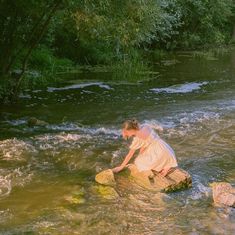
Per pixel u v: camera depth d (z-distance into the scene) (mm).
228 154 9227
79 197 7289
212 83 16406
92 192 7488
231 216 6770
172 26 24703
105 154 9188
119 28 11906
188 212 6879
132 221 6594
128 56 21047
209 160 8898
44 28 12883
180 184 7609
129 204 7094
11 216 6676
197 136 10320
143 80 16781
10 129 10734
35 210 6871
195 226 6477
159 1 19953
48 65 17812
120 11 11797
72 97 13969
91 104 13195
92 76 17219
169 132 10570
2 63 13008
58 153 9195
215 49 28047
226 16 30172
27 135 10312
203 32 28719
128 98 13969
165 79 17062
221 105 13156
